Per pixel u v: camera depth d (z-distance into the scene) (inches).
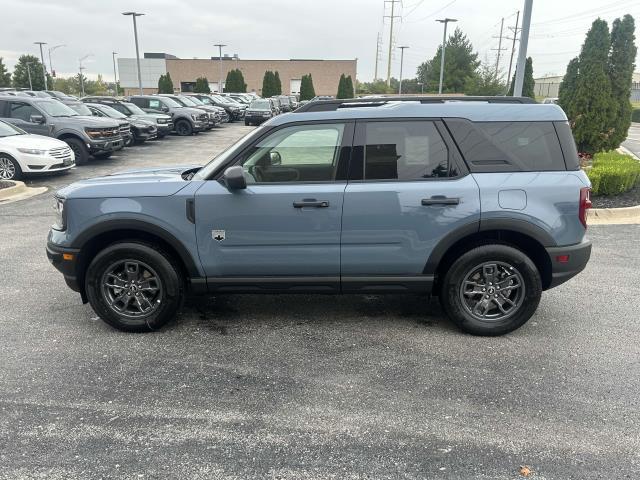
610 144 509.0
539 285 164.1
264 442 116.8
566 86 521.7
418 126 160.6
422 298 204.8
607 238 288.4
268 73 2265.0
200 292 171.0
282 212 160.1
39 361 153.6
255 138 162.7
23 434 119.4
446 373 146.9
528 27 449.4
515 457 111.7
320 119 161.6
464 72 1950.1
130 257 167.0
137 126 804.0
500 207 157.4
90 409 129.3
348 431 120.7
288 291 169.6
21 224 328.2
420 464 109.5
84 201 163.8
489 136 160.4
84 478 105.3
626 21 481.1
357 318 185.8
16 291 211.0
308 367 150.6
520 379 143.4
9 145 478.6
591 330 175.0
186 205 161.6
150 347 163.2
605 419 125.2
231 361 154.2
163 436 118.9
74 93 3270.2
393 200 158.4
